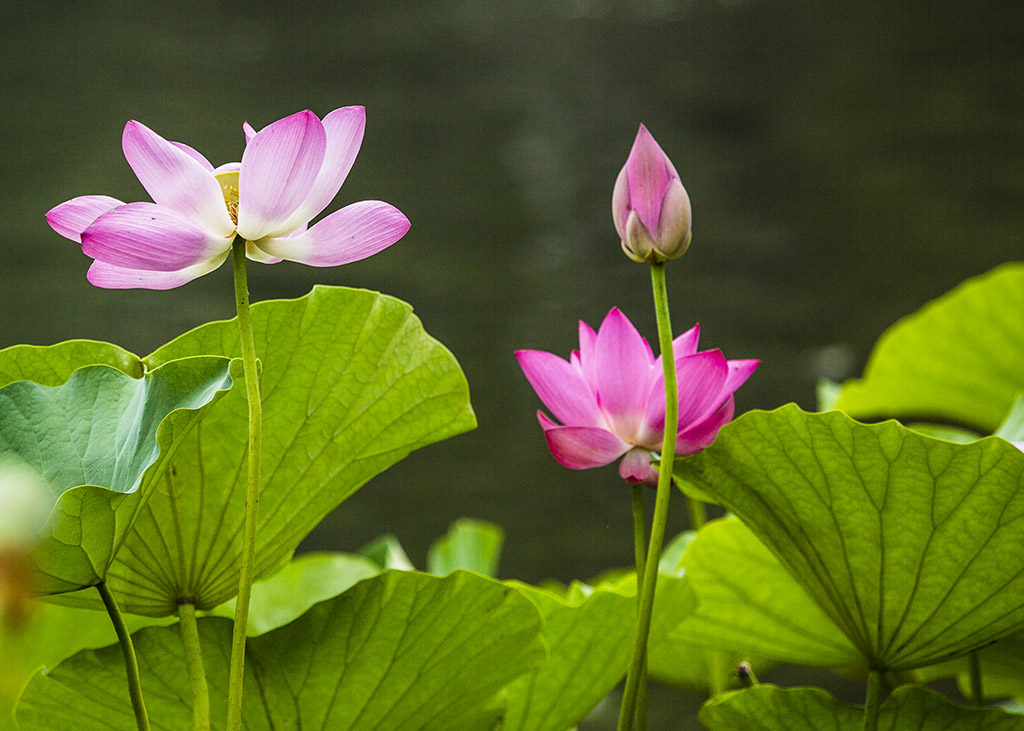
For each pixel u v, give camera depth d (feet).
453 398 12.82
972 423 23.26
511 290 81.10
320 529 50.60
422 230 95.81
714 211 98.94
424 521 51.47
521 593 12.52
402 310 12.81
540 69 161.17
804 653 13.38
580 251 90.33
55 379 12.66
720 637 13.47
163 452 12.03
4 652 7.50
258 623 13.79
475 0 210.38
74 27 177.68
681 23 186.60
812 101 135.33
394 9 203.41
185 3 200.85
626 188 12.31
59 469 12.21
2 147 108.27
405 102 143.43
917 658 12.75
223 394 12.07
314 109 132.77
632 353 12.52
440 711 12.73
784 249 88.12
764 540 12.78
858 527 12.60
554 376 12.63
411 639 12.55
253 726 12.59
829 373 64.18
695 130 127.13
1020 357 21.57
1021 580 12.51
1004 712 12.67
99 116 122.31
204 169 11.97
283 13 199.21
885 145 115.34
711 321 73.92
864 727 12.77
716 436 12.56
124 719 12.60
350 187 108.37
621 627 12.94
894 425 12.41
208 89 140.97
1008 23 162.81
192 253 11.94
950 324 21.77
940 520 12.50
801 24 177.27
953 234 87.04
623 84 149.59
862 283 79.41
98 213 12.10
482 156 119.85
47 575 11.94
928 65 146.00
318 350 12.71
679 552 14.47
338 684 12.59
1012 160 105.70
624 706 12.33
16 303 73.56
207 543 12.51
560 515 52.06
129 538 12.42
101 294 76.13
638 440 12.57
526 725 13.14
